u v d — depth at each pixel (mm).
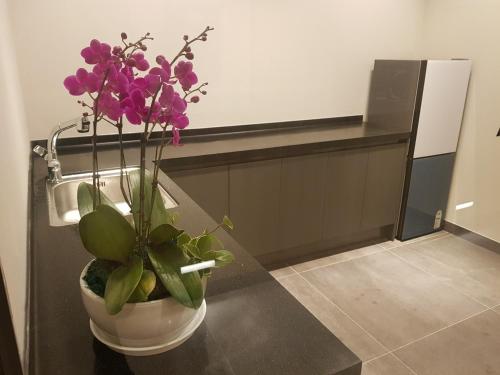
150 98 634
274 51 2770
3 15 1519
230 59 2633
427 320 2268
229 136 2729
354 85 3180
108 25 2236
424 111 2879
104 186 1864
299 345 776
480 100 2988
